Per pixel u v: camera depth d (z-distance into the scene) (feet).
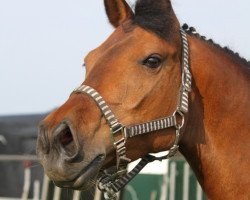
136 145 16.47
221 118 17.47
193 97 17.20
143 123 16.31
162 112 16.56
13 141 44.27
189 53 17.42
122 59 16.35
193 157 17.57
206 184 17.57
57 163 15.29
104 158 15.92
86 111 15.88
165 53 16.58
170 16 17.04
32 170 41.75
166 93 16.58
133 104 16.19
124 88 16.17
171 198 40.57
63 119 15.55
